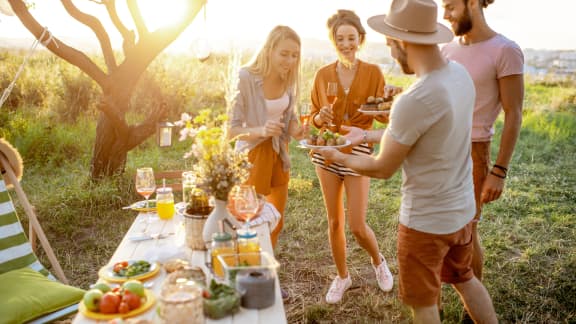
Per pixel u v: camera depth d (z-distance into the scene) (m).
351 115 3.80
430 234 2.49
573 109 12.78
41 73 10.34
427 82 2.31
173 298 1.78
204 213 2.62
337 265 4.02
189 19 6.44
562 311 3.79
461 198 2.51
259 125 3.62
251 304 1.98
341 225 3.92
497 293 4.00
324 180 3.82
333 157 2.70
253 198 2.35
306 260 4.80
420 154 2.43
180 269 2.12
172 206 3.06
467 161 2.57
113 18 6.42
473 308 2.80
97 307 1.94
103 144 6.46
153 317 1.92
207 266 2.23
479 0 3.10
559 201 6.41
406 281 2.62
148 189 3.01
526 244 5.02
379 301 4.00
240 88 3.55
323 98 3.85
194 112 9.84
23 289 2.78
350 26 3.62
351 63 3.75
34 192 6.30
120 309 1.91
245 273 2.01
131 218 5.69
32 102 9.80
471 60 3.15
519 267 4.48
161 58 10.68
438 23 2.54
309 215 5.89
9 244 3.17
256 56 3.62
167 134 4.41
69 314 2.71
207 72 10.90
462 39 3.24
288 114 3.81
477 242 3.37
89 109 9.68
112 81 6.42
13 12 5.67
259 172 3.59
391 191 6.89
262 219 2.90
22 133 8.16
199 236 2.52
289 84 3.74
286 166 3.77
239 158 2.51
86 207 5.82
